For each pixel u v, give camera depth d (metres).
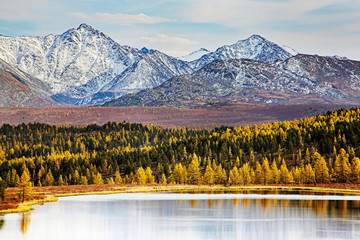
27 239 184.75
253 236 194.12
